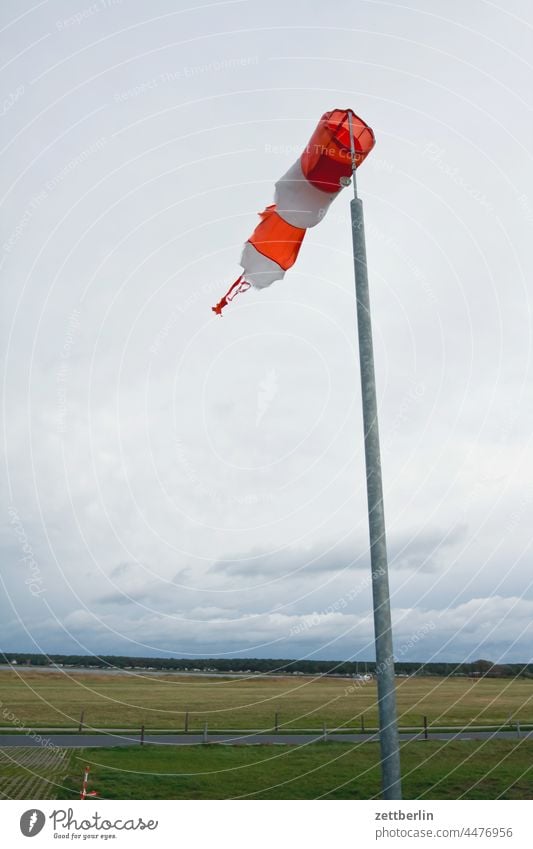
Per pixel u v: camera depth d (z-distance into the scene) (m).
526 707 32.66
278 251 7.02
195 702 35.25
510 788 15.88
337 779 16.61
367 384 5.30
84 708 31.42
